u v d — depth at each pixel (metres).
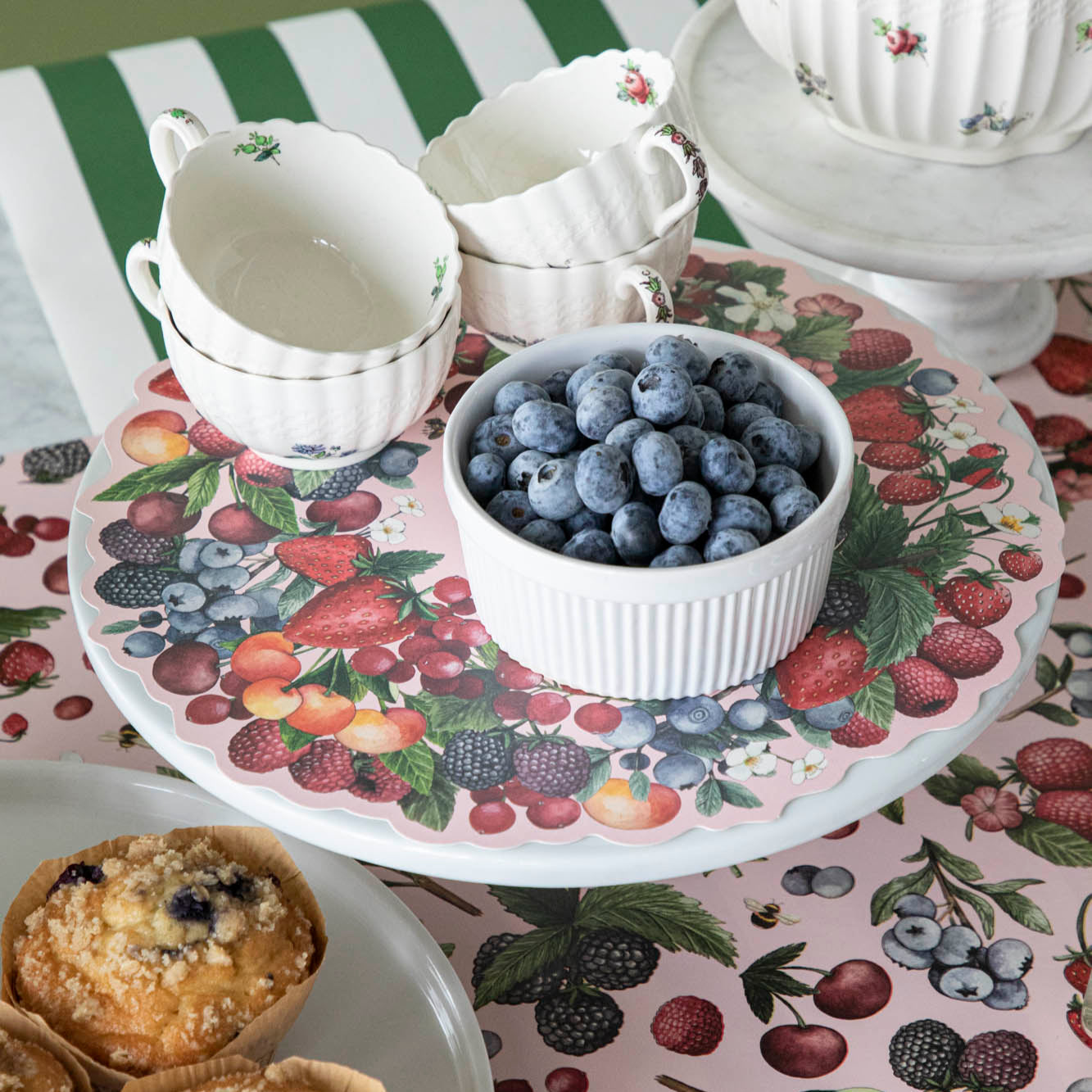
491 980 0.75
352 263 0.86
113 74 1.43
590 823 0.63
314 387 0.74
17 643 0.96
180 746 0.67
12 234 1.35
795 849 0.82
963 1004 0.73
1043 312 1.24
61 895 0.65
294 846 0.74
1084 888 0.80
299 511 0.81
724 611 0.64
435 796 0.65
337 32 1.45
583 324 0.83
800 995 0.74
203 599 0.75
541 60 1.41
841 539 0.77
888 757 0.65
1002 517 0.78
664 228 0.80
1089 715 0.91
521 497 0.67
